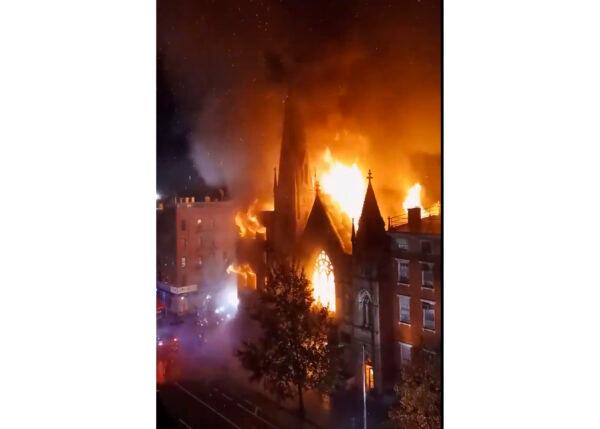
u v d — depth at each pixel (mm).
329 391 66000
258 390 73312
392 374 60688
